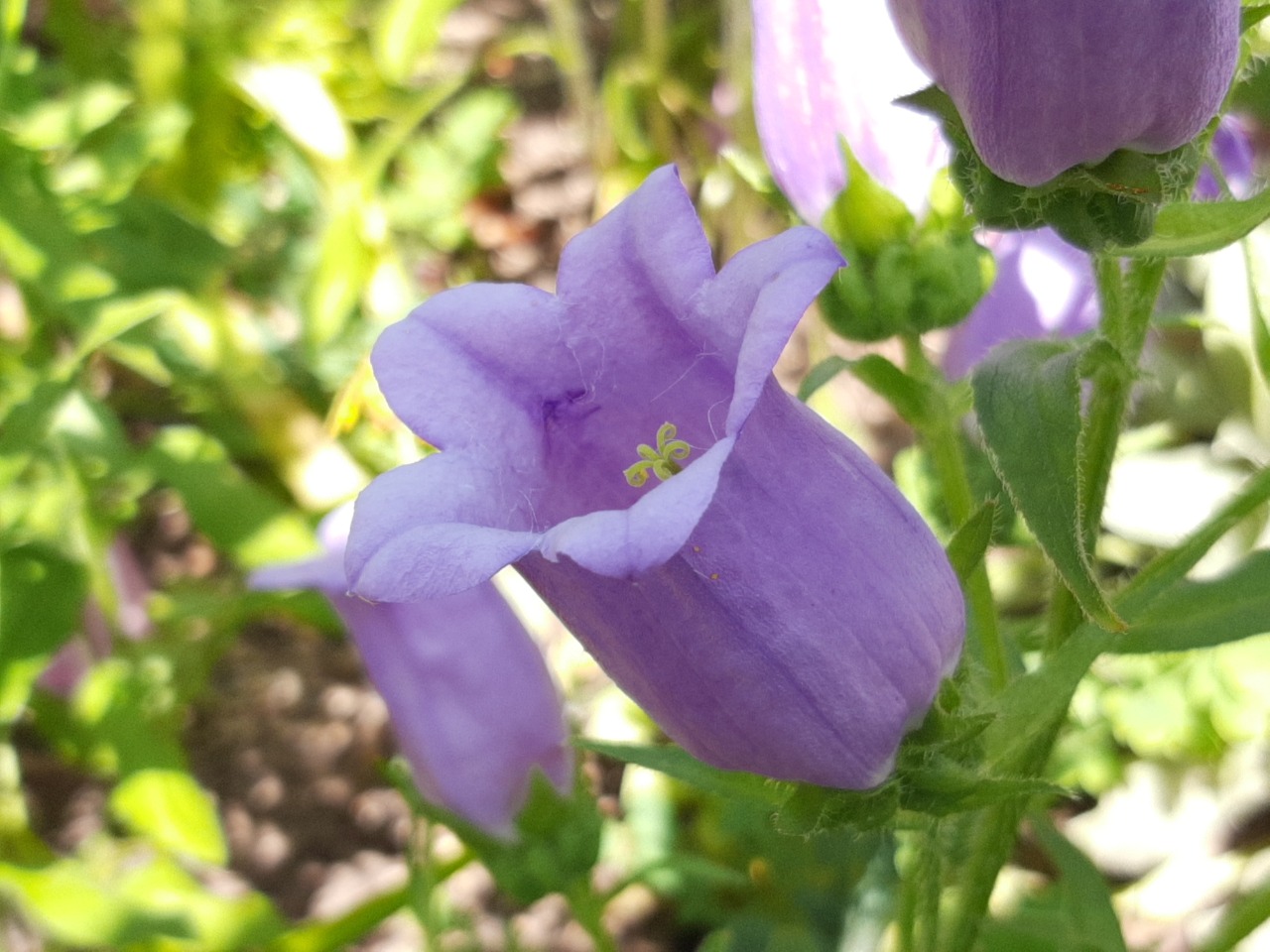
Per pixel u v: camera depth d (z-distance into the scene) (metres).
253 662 0.29
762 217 0.30
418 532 0.08
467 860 0.18
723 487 0.09
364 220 0.27
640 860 0.23
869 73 0.13
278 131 0.28
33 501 0.20
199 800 0.20
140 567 0.29
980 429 0.10
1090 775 0.23
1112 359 0.10
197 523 0.22
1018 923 0.15
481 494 0.09
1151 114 0.09
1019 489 0.10
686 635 0.09
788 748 0.09
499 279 0.34
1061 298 0.15
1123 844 0.24
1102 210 0.09
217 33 0.28
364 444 0.26
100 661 0.23
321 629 0.25
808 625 0.09
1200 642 0.11
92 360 0.26
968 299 0.13
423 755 0.16
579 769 0.16
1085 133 0.09
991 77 0.09
